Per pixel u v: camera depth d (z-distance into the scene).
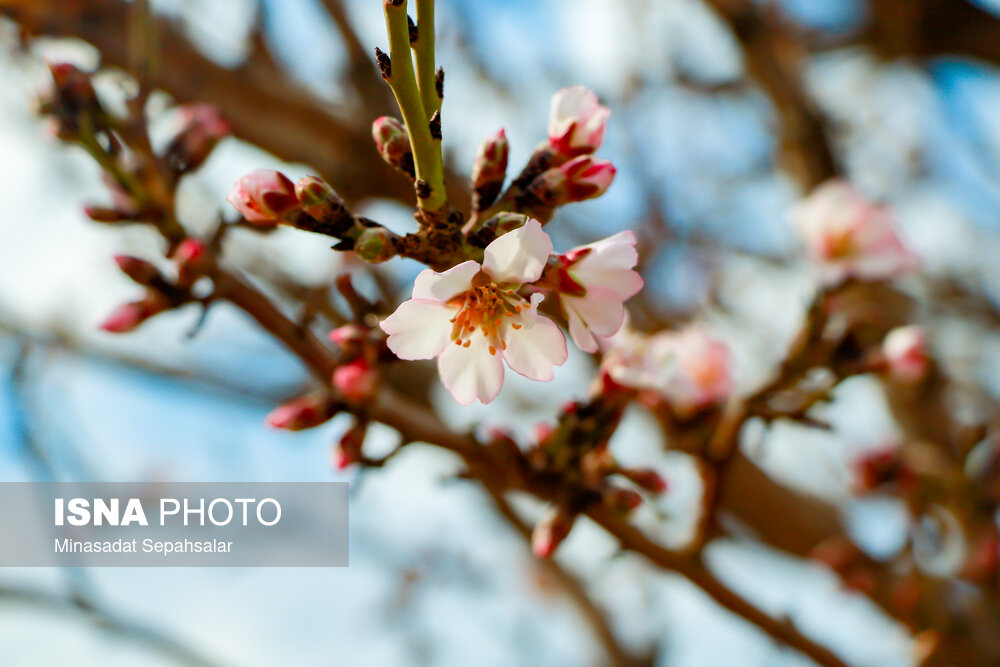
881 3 0.72
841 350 0.45
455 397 0.38
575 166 0.39
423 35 0.36
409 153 0.38
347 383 0.42
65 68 0.43
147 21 0.44
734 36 0.65
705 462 0.45
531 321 0.38
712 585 0.46
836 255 0.47
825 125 0.64
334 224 0.38
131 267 0.42
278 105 0.59
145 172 0.43
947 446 0.57
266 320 0.43
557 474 0.43
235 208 0.38
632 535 0.45
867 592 0.52
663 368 0.44
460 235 0.38
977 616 0.51
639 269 0.74
